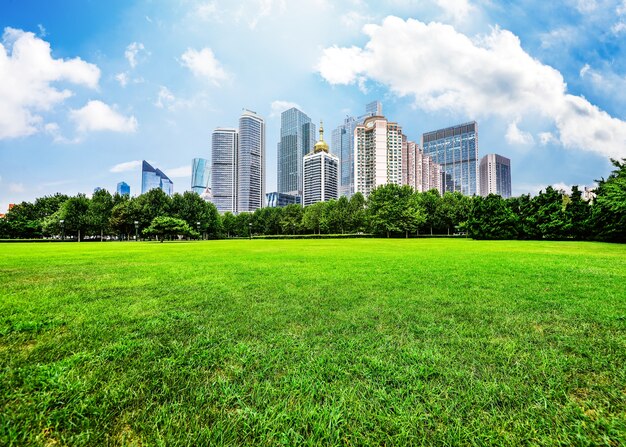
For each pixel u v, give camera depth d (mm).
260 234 87812
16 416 1896
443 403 2088
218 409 2049
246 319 4098
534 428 1834
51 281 7363
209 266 10500
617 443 1728
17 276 8258
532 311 4406
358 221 67250
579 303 4848
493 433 1796
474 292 5734
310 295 5543
